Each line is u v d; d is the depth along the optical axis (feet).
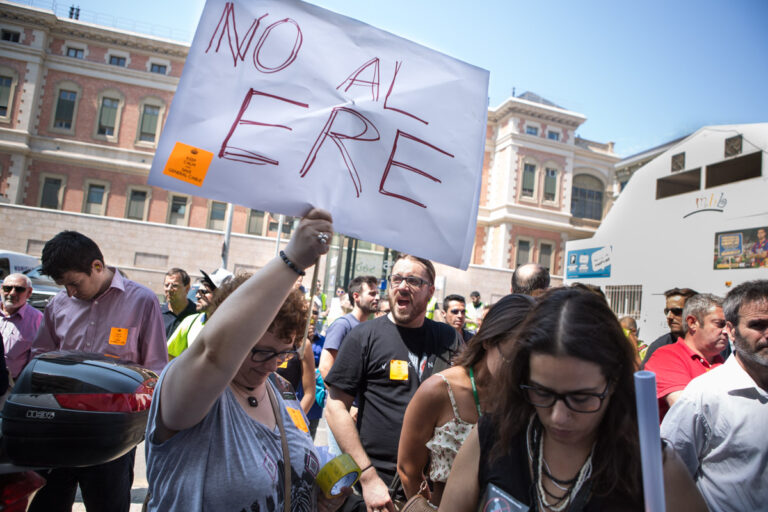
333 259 60.64
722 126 21.35
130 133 90.12
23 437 4.76
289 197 4.96
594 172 112.06
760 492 5.89
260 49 5.21
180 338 11.43
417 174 5.51
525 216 104.22
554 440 3.65
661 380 9.11
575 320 3.31
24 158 84.89
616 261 26.94
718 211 21.39
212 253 73.05
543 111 105.81
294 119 5.15
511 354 3.74
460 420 5.78
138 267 70.54
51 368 5.13
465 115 5.82
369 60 5.59
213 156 4.82
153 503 4.21
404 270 8.25
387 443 7.72
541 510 3.52
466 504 3.99
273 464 4.58
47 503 7.07
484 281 79.51
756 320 6.04
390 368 7.98
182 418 3.85
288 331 4.47
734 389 6.17
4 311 12.60
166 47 91.61
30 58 85.92
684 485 3.42
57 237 8.34
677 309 13.01
